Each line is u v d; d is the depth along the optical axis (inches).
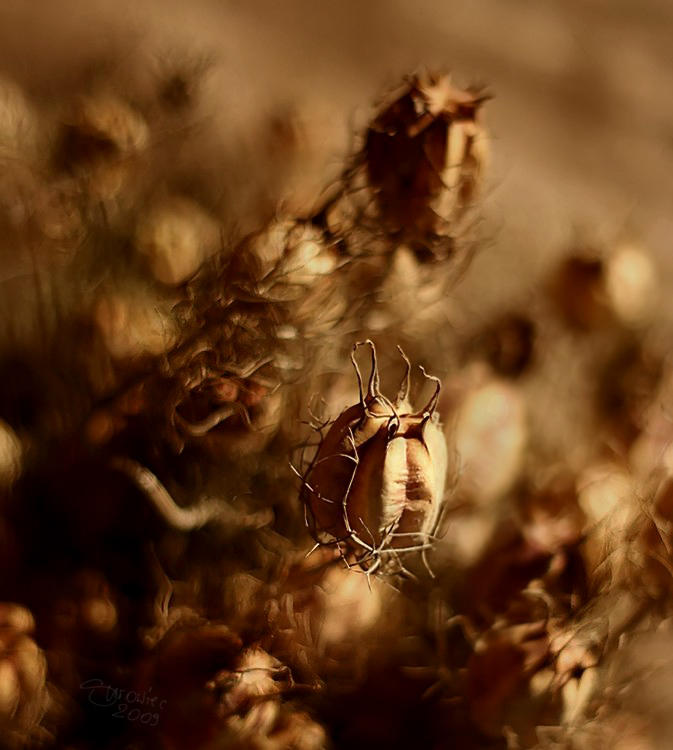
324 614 11.3
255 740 11.0
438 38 21.8
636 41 23.7
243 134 15.5
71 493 12.4
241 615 11.4
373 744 12.1
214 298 11.8
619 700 12.3
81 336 12.6
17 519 12.3
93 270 12.9
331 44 20.5
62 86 15.4
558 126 21.5
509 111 21.4
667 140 21.8
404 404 10.9
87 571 12.3
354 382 12.2
